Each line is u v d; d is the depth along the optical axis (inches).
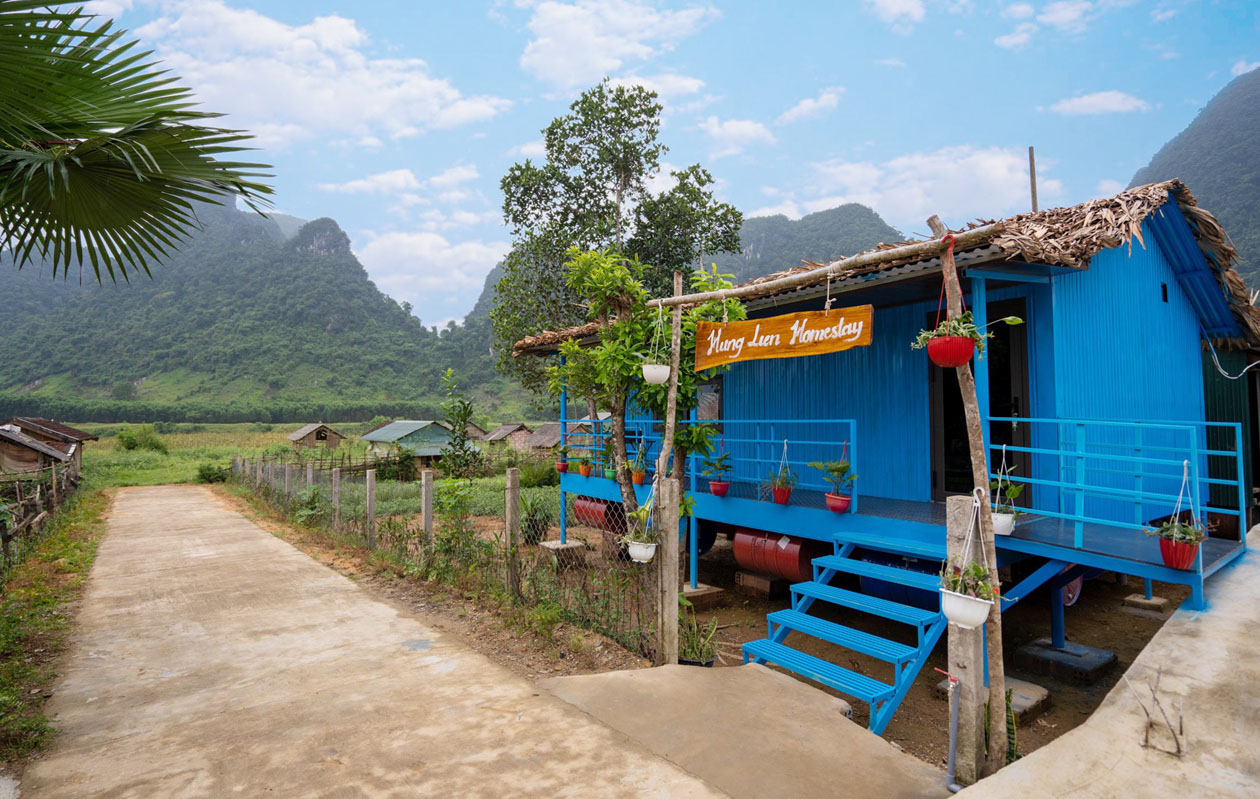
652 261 746.2
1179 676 142.4
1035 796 112.9
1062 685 244.2
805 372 362.9
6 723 164.2
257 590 328.8
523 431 2047.2
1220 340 393.4
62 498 762.2
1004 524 220.7
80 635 254.1
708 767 139.0
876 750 146.6
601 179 736.3
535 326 723.4
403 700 181.0
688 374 276.7
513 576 273.0
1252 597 184.1
